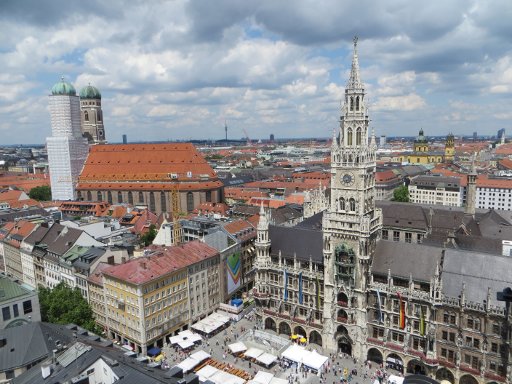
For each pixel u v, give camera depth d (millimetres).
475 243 127375
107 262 134750
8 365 72750
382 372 101312
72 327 87250
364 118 100500
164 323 118625
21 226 181250
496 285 90750
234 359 110438
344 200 105688
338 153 104375
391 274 102562
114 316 121312
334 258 108562
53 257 149625
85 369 63969
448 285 95562
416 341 99188
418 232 165500
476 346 90938
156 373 64375
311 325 116500
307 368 104562
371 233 104750
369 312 106062
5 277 101375
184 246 134000
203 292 132625
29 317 98375
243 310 135750
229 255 143500
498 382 87438
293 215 192500
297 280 119250
